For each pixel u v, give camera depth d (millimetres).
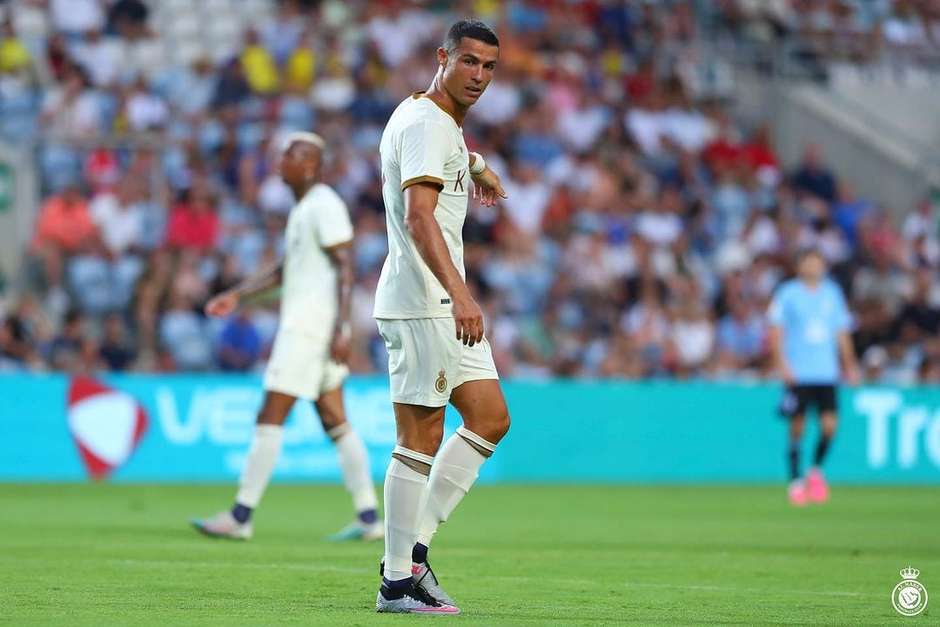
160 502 47625
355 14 85188
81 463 58281
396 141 20031
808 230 83188
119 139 70562
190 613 20000
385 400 61500
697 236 80375
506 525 40688
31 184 68250
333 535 35781
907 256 83688
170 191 70562
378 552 30812
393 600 20375
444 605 20594
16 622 18750
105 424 58562
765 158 86812
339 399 34469
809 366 52969
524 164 78125
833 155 92188
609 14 90938
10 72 74250
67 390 58250
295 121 76188
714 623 19766
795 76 94500
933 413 69688
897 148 92688
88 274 65750
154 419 59156
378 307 20594
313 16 82812
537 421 64938
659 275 75875
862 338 75688
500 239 74375
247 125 75312
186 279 65750
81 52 77938
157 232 68812
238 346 64562
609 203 79625
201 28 83438
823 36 97000
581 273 74438
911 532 39062
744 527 40531
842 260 82312
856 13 99250
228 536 33938
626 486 62312
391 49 83938
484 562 29266
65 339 61531
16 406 57688
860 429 68500
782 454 68312
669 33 92750
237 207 71688
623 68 89500
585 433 65625
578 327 72250
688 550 32812
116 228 68500
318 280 33906
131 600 21688
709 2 95250
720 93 92438
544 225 77000
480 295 71125
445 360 20219
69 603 21219
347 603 21547
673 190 82688
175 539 33562
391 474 20359
